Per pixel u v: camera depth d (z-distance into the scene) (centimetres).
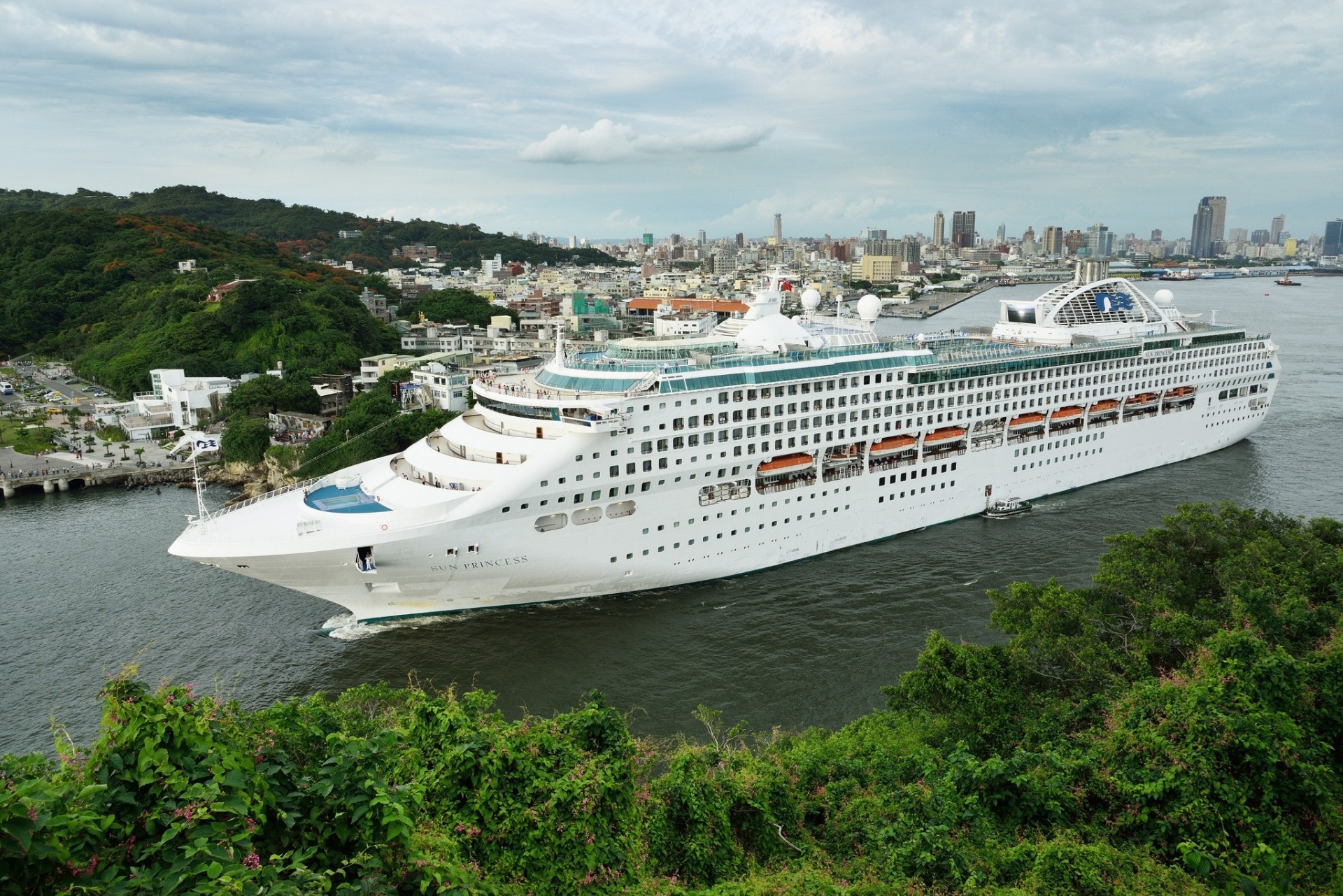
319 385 15475
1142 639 4669
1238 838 3102
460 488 6091
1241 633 3800
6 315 19900
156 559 8075
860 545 7762
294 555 5491
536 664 5716
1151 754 3419
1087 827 3284
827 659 5759
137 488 11475
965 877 2878
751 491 6969
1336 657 3750
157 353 16825
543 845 2705
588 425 6003
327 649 5944
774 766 3856
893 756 4034
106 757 1848
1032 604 5081
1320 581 5175
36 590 7256
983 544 7800
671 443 6372
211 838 1698
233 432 12169
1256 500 9038
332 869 1945
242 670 5756
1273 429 12206
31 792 1570
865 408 7388
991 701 4184
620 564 6475
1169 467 10362
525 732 3139
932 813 3272
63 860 1557
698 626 6225
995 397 8325
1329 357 18450
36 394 16612
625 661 5753
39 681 5684
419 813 2650
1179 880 2841
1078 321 10194
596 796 2819
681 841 3212
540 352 17000
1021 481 8881
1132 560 5450
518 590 6275
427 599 6147
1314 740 3509
